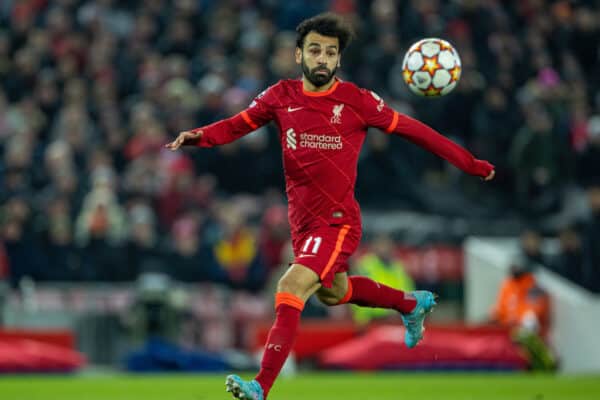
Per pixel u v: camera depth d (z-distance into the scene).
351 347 58.78
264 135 74.31
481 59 85.88
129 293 63.38
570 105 83.12
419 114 79.62
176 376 54.72
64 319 61.66
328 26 26.97
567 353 61.78
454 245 72.00
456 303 67.31
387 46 80.38
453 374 57.47
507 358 58.94
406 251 67.00
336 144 27.27
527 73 86.88
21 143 69.69
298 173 27.36
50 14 82.12
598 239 66.06
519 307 60.94
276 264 66.12
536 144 78.38
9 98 77.88
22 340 57.84
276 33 84.56
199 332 62.56
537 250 66.25
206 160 73.38
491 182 82.25
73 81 77.44
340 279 27.88
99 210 65.06
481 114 81.00
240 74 78.19
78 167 70.50
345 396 42.06
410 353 58.41
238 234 65.31
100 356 61.88
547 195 79.00
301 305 26.11
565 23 91.38
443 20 86.88
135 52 80.19
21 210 64.06
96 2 84.12
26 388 45.72
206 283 65.44
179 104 74.50
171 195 68.12
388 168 78.81
